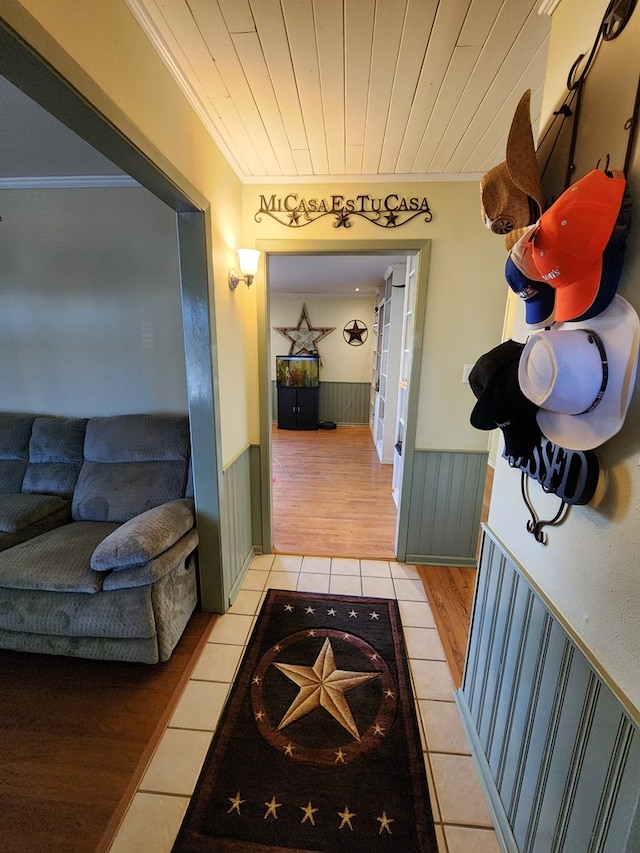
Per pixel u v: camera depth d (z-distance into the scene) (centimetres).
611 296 70
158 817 112
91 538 181
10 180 214
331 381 696
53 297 230
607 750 71
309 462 484
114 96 99
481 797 119
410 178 209
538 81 136
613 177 68
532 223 97
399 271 414
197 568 197
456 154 186
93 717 143
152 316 227
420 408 234
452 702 152
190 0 104
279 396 664
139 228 219
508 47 120
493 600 126
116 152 112
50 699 150
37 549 170
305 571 241
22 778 122
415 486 243
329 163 196
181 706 147
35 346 236
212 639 182
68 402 242
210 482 185
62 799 117
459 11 107
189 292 166
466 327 223
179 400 235
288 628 190
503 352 104
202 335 170
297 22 112
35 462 220
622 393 69
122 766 126
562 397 75
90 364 236
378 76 134
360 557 259
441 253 216
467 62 127
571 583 85
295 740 135
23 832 109
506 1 104
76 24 84
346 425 707
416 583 230
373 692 155
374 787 121
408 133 169
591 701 76
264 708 147
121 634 157
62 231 222
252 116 158
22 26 70
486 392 101
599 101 79
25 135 171
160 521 170
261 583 228
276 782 122
